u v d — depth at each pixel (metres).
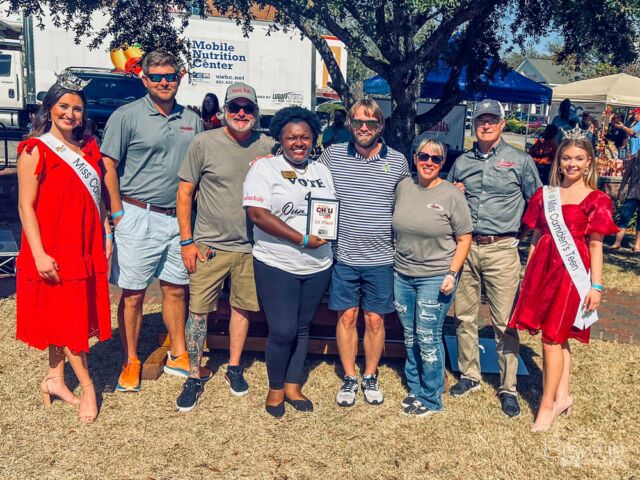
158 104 3.97
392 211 4.03
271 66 17.50
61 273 3.55
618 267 8.14
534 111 44.38
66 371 4.44
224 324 4.82
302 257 3.79
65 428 3.74
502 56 9.40
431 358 3.98
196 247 4.02
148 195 4.01
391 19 8.35
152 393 4.18
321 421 3.93
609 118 18.16
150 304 5.86
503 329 4.14
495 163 4.03
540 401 4.31
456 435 3.83
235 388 4.18
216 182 3.93
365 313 4.14
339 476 3.40
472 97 9.48
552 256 3.79
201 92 17.00
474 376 4.37
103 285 3.78
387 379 4.54
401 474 3.44
